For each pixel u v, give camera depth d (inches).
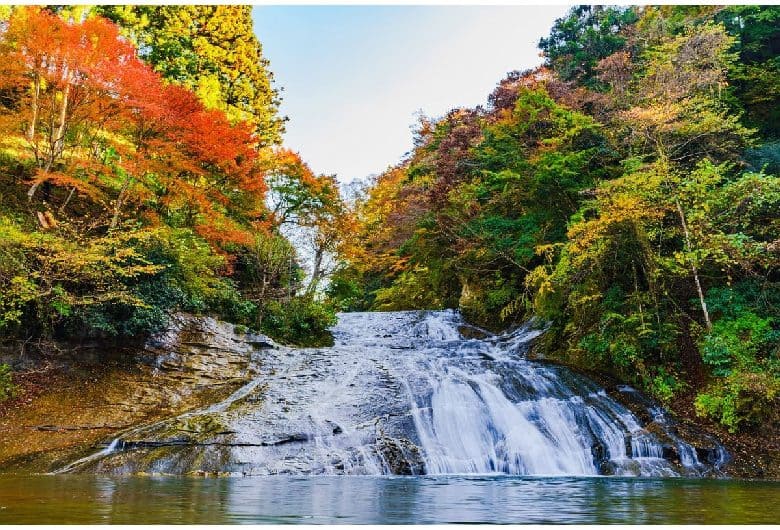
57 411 445.1
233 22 1059.3
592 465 413.4
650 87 724.0
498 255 835.4
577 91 893.8
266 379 539.8
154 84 611.8
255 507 203.0
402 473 375.2
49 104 633.0
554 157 732.7
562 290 661.3
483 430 444.8
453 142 980.6
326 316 796.0
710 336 537.6
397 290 1162.0
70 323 508.4
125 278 536.1
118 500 214.7
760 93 845.8
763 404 471.8
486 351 716.0
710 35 731.4
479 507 213.2
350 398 483.2
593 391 535.5
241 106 1085.8
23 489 249.3
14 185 629.9
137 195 656.4
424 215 960.3
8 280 463.2
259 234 753.0
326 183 895.7
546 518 187.2
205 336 589.9
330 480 320.2
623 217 561.6
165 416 458.0
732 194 579.8
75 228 547.5
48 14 578.6
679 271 570.6
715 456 426.9
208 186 736.3
